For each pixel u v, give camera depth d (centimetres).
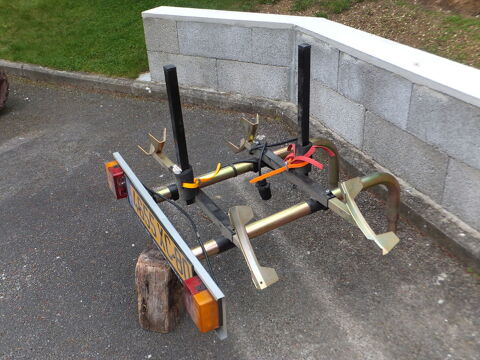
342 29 448
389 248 251
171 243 244
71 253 373
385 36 512
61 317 319
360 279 325
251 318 305
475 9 501
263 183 328
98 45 709
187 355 286
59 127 566
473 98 302
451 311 297
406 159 377
